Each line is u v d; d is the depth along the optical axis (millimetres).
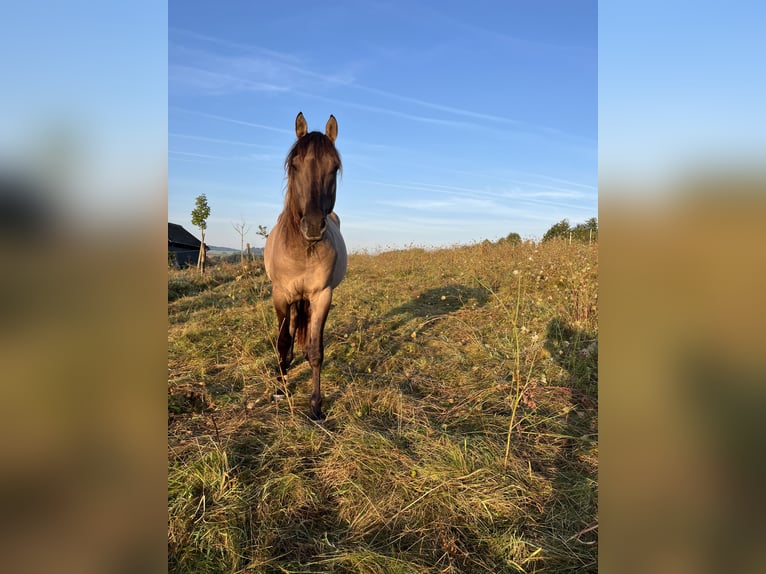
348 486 2207
